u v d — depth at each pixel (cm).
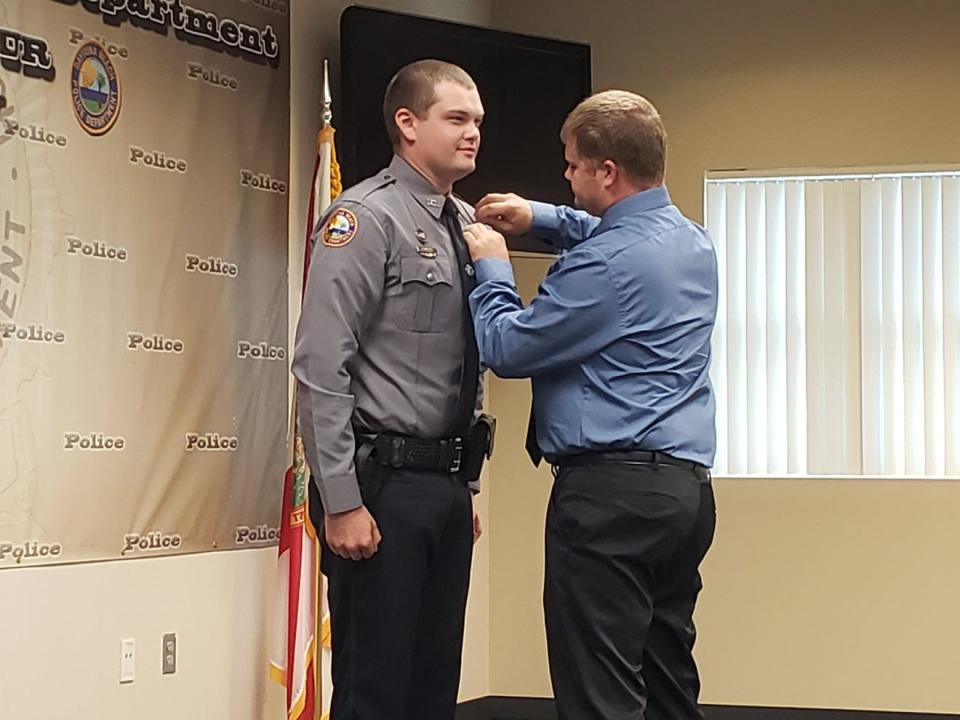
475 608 496
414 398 265
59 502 328
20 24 321
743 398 497
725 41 499
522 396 506
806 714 481
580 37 508
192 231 370
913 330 490
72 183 334
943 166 486
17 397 318
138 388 351
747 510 489
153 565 354
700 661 489
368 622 262
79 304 335
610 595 248
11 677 314
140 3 355
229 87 384
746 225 500
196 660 367
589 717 246
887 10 490
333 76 427
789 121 494
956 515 479
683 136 500
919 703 476
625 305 249
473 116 274
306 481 375
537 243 431
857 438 489
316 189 379
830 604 483
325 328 257
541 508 503
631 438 249
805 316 495
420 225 270
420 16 430
